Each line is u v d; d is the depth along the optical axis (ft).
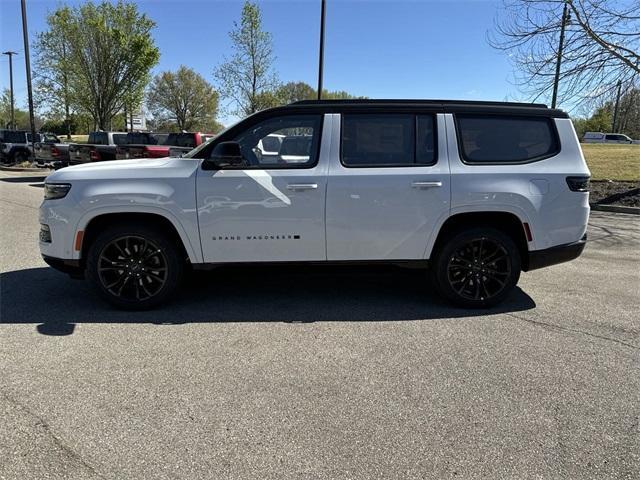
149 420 9.71
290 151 15.30
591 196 41.75
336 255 15.39
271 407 10.22
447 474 8.27
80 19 96.89
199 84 212.02
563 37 40.81
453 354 12.78
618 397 10.75
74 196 14.76
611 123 194.90
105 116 101.24
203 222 14.96
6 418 9.70
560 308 16.33
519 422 9.78
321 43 53.83
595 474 8.30
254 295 17.40
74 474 8.17
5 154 84.23
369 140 15.33
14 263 21.27
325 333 14.08
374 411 10.11
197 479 8.09
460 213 15.34
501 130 15.65
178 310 15.80
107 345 13.11
